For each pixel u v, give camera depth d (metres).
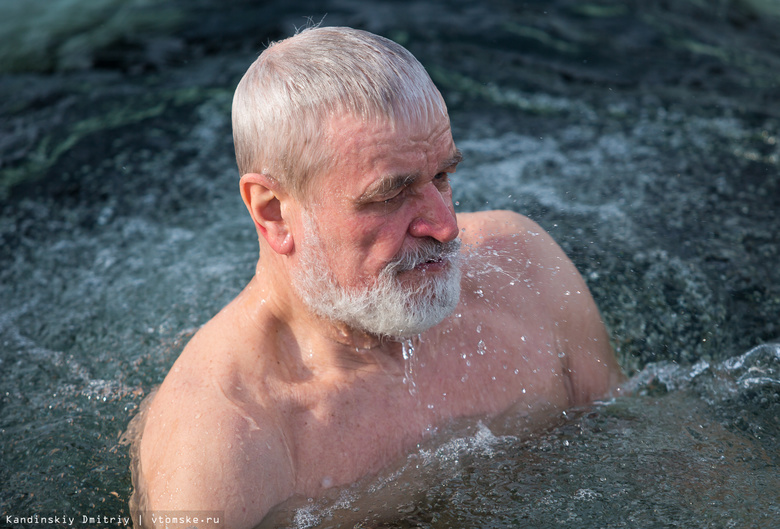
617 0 5.95
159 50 5.81
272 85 1.84
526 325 2.24
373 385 2.04
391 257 1.84
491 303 2.24
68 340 2.89
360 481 1.94
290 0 6.43
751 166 3.74
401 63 1.79
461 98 4.69
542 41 5.39
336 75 1.78
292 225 1.90
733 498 1.88
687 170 3.73
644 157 3.89
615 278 2.96
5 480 2.24
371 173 1.76
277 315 2.04
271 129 1.83
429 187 1.82
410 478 1.98
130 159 4.27
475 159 3.96
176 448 1.82
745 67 4.87
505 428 2.12
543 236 2.44
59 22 6.46
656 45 5.26
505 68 5.04
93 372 2.70
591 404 2.29
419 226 1.83
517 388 2.16
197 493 1.75
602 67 4.98
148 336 2.87
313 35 1.90
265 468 1.82
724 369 2.51
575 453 2.07
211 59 5.59
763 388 2.37
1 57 5.85
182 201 3.87
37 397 2.60
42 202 3.91
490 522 1.86
